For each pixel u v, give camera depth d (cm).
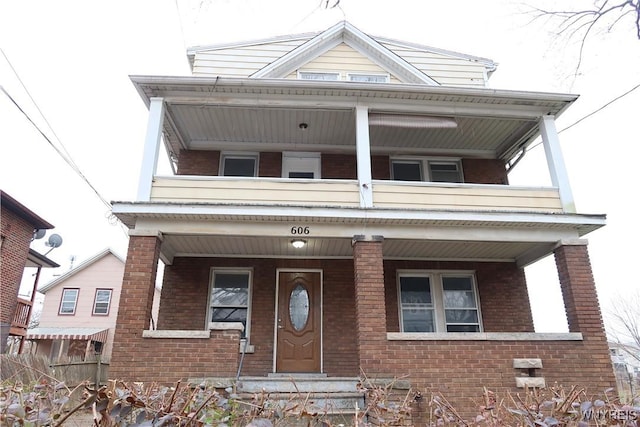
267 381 696
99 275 2678
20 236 1586
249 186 789
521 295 977
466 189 818
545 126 869
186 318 902
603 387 695
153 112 811
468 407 665
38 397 246
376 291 735
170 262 934
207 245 874
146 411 224
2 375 761
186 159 1008
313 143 1041
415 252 947
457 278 1002
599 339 725
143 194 759
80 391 392
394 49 1188
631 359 1944
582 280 763
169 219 760
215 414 249
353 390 673
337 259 966
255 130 980
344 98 854
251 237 801
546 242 808
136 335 679
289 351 900
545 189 825
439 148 1058
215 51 1130
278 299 935
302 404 293
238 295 941
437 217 770
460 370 689
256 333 902
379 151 1046
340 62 1120
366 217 762
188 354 673
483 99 860
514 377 689
